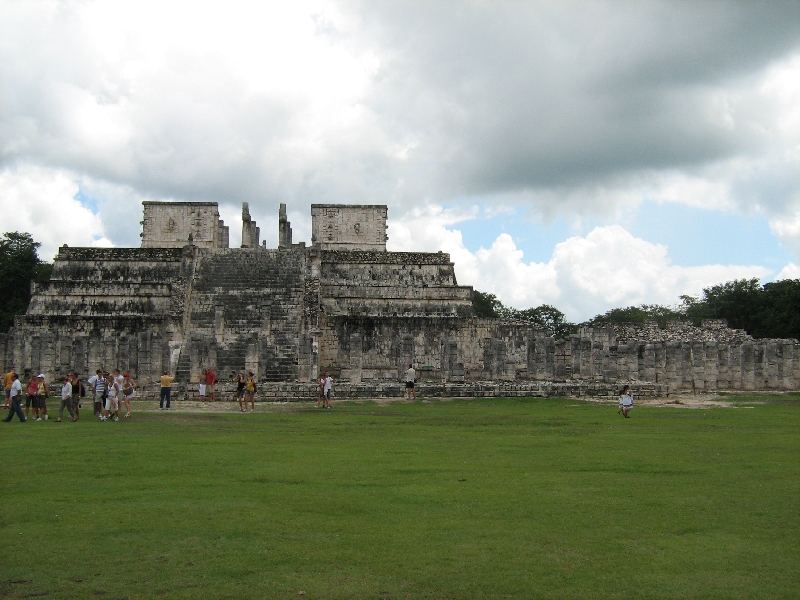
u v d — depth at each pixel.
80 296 56.34
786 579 9.98
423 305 60.25
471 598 9.37
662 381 47.34
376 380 44.38
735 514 13.05
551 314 112.44
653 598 9.38
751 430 25.00
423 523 12.47
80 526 12.21
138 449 20.16
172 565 10.45
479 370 49.75
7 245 77.62
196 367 42.12
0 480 15.75
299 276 53.94
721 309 86.06
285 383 41.28
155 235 66.88
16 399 28.14
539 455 19.30
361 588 9.65
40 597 9.32
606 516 12.90
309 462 18.08
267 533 11.87
